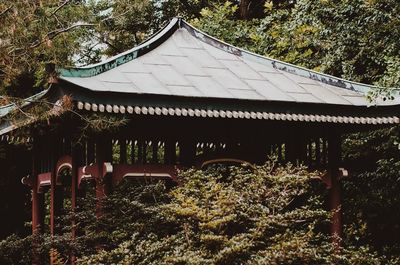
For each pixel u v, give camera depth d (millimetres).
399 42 12242
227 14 19328
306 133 11273
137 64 10641
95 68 9781
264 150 11008
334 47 13789
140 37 21688
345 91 11328
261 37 17094
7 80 10094
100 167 9742
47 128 11305
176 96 9555
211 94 9883
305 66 15844
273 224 8578
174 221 8836
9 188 16406
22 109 10047
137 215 9383
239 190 9375
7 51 9586
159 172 10062
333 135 11266
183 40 11922
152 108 9453
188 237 8539
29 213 16844
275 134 11102
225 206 8727
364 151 13969
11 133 11008
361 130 11633
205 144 11578
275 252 7887
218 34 18250
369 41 12820
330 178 11188
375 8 12547
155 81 10023
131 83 9719
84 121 9711
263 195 9109
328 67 14203
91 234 9445
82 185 11031
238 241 8227
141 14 17094
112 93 9172
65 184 11953
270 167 9641
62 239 9500
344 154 14258
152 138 10172
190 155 10352
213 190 8992
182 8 22578
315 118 10461
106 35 11844
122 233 9148
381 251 13719
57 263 9430
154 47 11375
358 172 14055
